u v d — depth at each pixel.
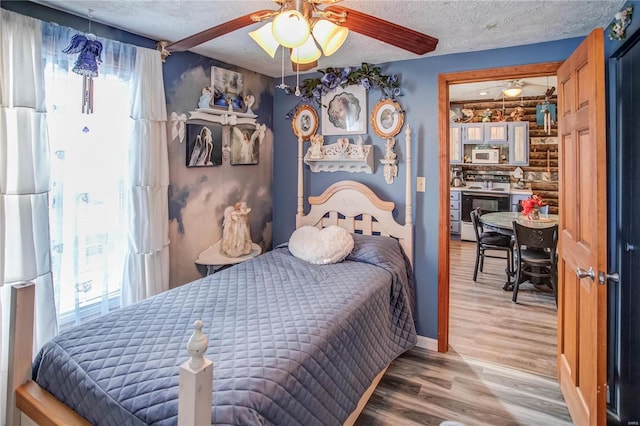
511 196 6.54
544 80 5.11
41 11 1.94
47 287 1.93
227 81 3.02
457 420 2.07
